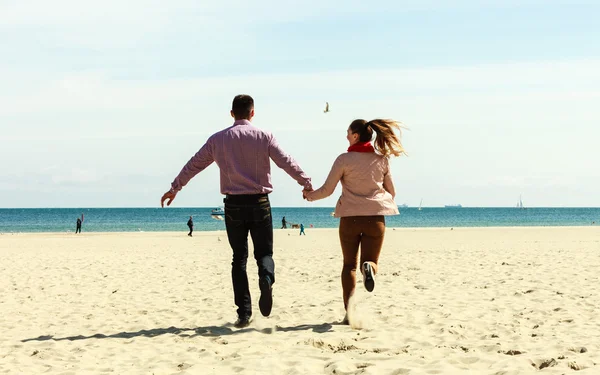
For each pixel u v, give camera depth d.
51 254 18.06
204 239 33.06
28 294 8.59
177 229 62.06
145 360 4.41
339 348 4.60
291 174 5.27
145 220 107.94
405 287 8.46
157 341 5.11
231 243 5.45
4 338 5.45
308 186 5.31
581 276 9.13
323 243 25.19
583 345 4.51
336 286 8.82
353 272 5.57
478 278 9.30
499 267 10.85
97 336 5.45
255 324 5.71
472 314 6.07
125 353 4.68
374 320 5.82
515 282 8.60
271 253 5.29
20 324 6.21
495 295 7.44
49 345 5.09
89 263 13.92
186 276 10.70
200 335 5.29
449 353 4.37
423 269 10.85
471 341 4.79
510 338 4.91
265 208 5.22
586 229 46.44
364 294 7.77
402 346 4.60
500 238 30.08
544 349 4.41
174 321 6.16
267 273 5.01
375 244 5.39
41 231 58.19
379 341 4.78
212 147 5.26
